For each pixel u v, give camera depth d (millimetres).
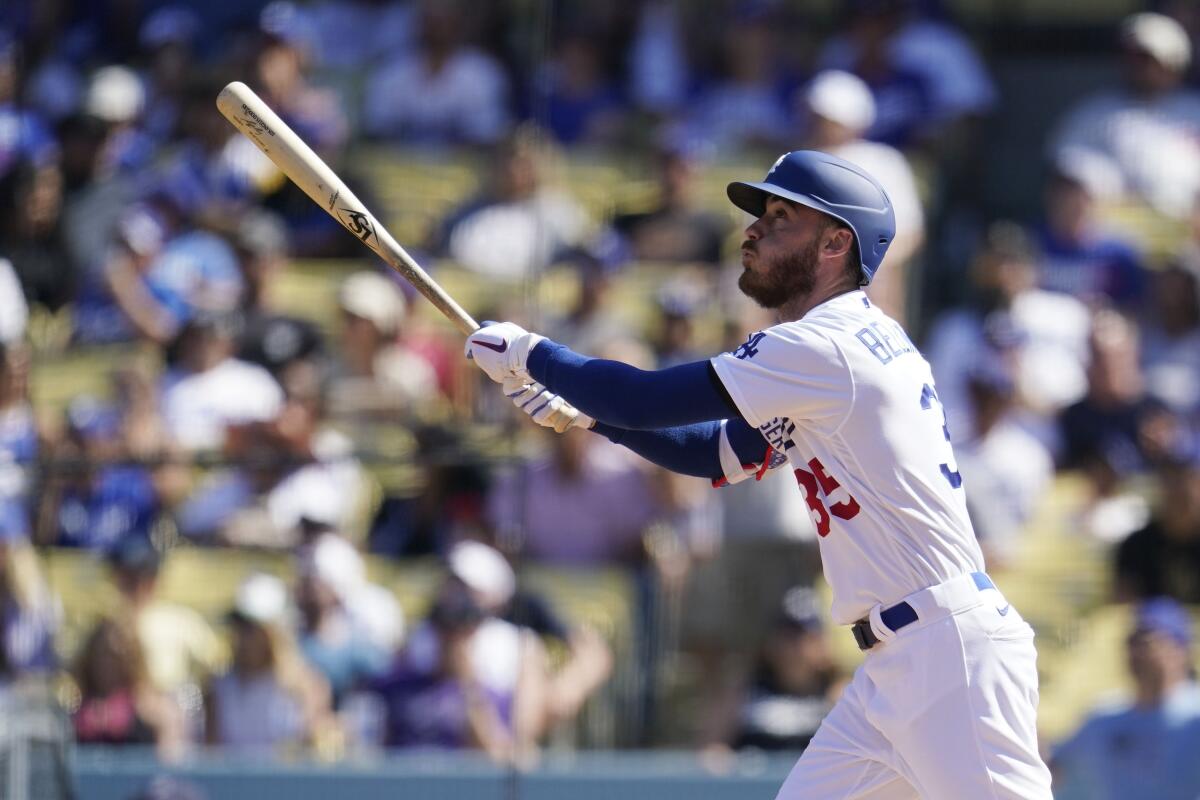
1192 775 24172
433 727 25031
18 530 25078
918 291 34219
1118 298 32906
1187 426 30891
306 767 23688
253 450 27781
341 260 33938
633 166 36812
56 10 39281
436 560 27719
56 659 24984
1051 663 27766
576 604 26438
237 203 33906
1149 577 27922
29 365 28312
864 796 15281
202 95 34938
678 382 14625
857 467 14672
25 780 22453
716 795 23688
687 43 38750
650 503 27062
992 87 40000
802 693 25594
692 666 26562
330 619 25938
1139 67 36250
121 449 27188
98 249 33406
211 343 28969
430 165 36719
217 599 26812
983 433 29406
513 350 15195
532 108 34688
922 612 14625
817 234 15148
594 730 25969
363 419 28469
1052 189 33562
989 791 14492
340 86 38125
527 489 26594
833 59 37250
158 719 25172
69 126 34688
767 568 26734
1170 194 35188
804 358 14492
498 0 37969
